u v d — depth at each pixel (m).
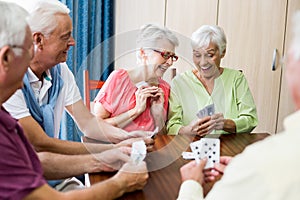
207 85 1.74
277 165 0.68
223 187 0.75
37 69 1.56
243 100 2.05
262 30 3.24
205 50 1.69
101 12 3.02
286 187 0.66
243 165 0.73
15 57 0.98
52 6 1.48
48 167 1.35
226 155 1.58
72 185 1.57
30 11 1.47
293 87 0.72
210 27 1.95
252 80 3.32
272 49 3.28
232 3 3.18
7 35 0.95
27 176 0.95
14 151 0.94
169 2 3.13
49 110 1.61
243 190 0.71
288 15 3.24
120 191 1.17
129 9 3.11
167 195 1.19
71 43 1.58
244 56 3.27
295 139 0.70
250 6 3.20
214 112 1.76
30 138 1.46
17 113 1.45
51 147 1.48
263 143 0.75
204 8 3.17
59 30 1.49
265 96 3.35
